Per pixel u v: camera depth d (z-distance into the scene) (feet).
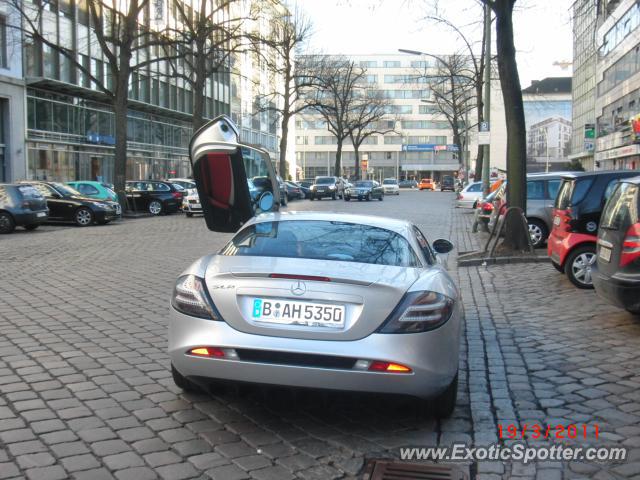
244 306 13.60
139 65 93.40
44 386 16.81
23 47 105.09
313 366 12.98
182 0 120.78
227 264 14.90
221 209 24.75
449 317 13.94
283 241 16.42
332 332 13.08
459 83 159.12
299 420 14.83
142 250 49.37
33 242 55.62
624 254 22.16
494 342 22.38
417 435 14.12
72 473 11.87
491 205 64.69
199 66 109.50
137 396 16.16
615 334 23.25
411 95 393.29
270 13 135.23
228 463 12.48
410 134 396.57
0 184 66.44
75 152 125.70
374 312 13.16
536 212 49.11
